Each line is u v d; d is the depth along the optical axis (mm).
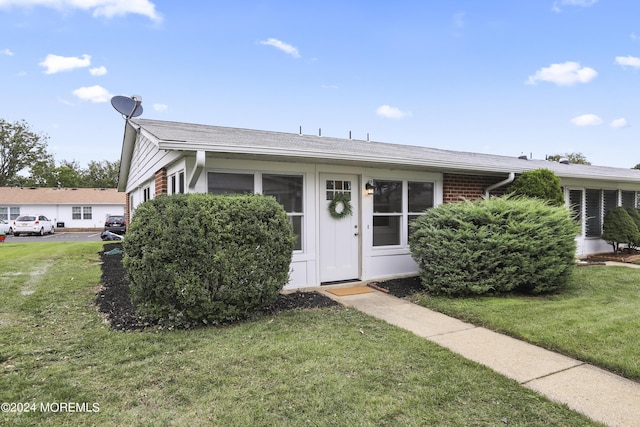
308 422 2451
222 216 4484
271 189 6207
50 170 42094
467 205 6293
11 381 2967
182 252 4266
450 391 2867
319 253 6691
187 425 2410
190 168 5578
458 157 9273
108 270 7828
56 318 4668
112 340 3881
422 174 7750
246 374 3123
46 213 30391
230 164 5793
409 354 3586
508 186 8836
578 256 10625
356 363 3357
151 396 2770
